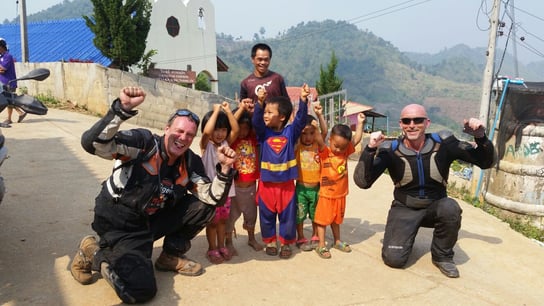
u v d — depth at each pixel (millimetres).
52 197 5320
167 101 13969
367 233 4961
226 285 3510
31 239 4117
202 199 3434
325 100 15320
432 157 4008
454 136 4102
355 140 4168
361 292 3539
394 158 4109
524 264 4395
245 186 4027
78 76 12828
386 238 4117
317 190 4180
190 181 3490
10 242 4023
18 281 3367
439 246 4020
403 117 3914
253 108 3887
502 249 4758
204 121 3832
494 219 5934
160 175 3291
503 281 3977
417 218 4090
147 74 17375
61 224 4520
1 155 3586
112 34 14164
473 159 3941
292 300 3346
